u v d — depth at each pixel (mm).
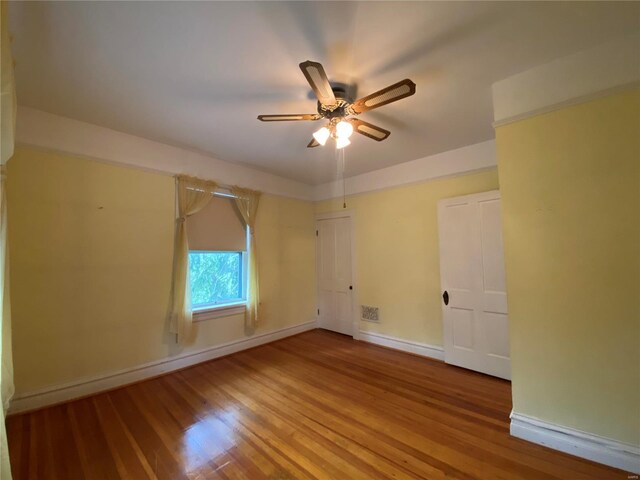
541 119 1946
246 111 2457
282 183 4527
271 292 4309
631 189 1671
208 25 1534
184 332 3186
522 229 1993
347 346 4035
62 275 2541
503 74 2020
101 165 2777
